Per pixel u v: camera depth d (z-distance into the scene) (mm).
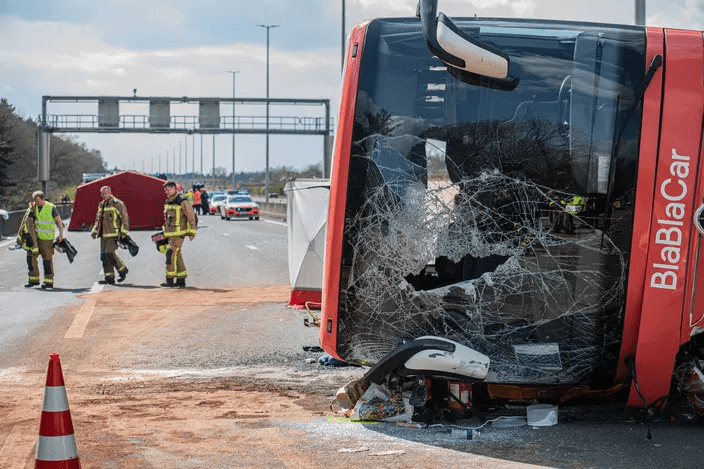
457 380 6922
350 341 7090
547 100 6895
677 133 6816
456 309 6926
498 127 6887
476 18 7121
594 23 7082
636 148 6836
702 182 6820
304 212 13828
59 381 5250
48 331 13133
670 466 6180
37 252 19234
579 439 6898
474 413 7656
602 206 6844
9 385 9484
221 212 61438
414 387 7305
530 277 6879
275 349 11594
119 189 42000
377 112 6977
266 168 79562
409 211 6930
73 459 5246
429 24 6699
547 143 6871
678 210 6797
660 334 6852
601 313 6891
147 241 35250
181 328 13359
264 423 7609
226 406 8344
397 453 6555
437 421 7430
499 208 6879
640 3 13289
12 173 83688
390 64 6988
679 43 6918
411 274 6941
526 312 6898
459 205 6898
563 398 7801
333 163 7199
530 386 7266
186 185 163875
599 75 6879
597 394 7797
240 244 32438
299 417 7832
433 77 6938
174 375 10023
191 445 6898
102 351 11578
